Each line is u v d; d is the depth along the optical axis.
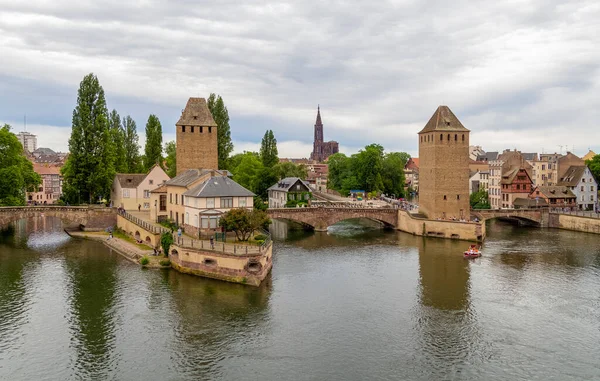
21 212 91.56
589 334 47.00
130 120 140.00
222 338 45.53
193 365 40.38
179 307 53.12
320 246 90.69
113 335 45.88
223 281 62.34
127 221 90.56
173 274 65.50
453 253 83.69
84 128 104.00
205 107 110.44
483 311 53.22
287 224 125.12
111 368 39.75
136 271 66.62
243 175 149.25
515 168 138.88
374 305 55.09
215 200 75.94
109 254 77.44
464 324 49.50
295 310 53.00
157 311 51.81
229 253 61.56
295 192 129.25
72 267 68.81
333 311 52.94
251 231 73.44
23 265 69.94
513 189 133.50
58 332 46.38
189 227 79.31
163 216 92.44
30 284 60.66
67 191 115.44
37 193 175.00
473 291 60.47
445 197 107.50
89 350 42.78
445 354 42.69
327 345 44.31
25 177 110.31
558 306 54.84
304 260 77.75
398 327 48.62
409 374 39.12
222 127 125.75
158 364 40.50
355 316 51.50
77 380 37.88
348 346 44.16
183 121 107.62
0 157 99.25
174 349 43.19
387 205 130.75
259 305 54.28
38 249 81.81
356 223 127.94
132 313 51.19
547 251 85.19
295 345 44.22
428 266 73.62
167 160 158.12
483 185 155.00
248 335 46.25
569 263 75.38
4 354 41.75
